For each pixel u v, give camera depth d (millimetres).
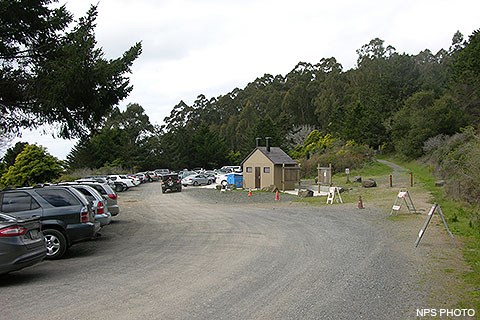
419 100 67188
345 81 108062
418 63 114250
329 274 8500
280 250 11266
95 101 14656
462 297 6836
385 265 9281
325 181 35250
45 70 14195
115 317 6031
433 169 42844
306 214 20219
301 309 6312
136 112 94312
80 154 68312
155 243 13234
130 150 82250
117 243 13469
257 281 8016
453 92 58625
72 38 15008
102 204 14602
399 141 64938
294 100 108562
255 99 118812
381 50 115875
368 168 55812
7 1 13484
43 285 8156
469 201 19234
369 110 76938
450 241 12062
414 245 11609
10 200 11203
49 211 11164
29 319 6027
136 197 37750
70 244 11344
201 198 34844
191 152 95188
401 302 6617
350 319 5863
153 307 6488
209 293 7242
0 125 15703
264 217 19500
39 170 36094
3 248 8180
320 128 102750
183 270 9141
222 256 10648
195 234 14930
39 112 14734
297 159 71562
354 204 24312
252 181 43125
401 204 20953
